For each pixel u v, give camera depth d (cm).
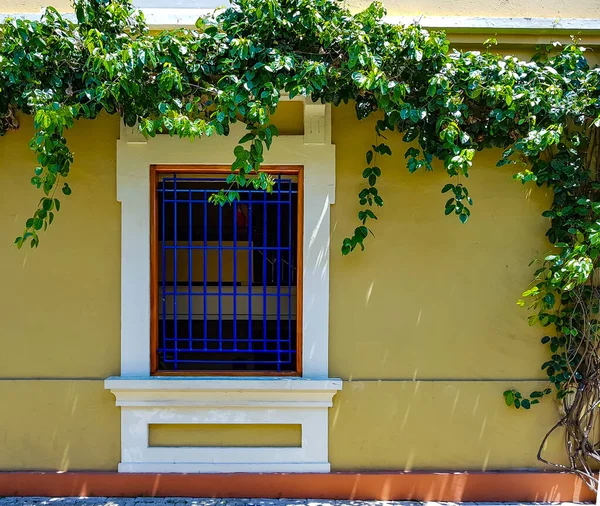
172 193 404
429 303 400
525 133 373
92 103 335
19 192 394
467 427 401
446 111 344
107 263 395
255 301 409
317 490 394
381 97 329
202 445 397
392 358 400
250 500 390
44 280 395
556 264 353
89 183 393
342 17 332
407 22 384
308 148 391
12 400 395
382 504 389
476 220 400
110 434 396
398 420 399
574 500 397
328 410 398
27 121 392
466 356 402
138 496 391
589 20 381
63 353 396
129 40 327
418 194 398
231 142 391
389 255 399
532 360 402
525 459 403
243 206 407
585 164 392
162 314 407
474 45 391
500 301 402
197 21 339
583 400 395
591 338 390
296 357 402
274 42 327
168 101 325
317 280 394
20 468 396
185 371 399
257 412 395
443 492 395
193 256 406
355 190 396
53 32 326
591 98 352
